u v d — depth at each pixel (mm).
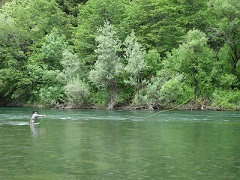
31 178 14844
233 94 54156
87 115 45031
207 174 15359
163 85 52781
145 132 28375
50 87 61406
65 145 22453
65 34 71812
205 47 55750
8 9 80625
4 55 65938
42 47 65688
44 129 30625
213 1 56500
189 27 63469
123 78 58906
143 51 59531
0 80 64875
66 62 61031
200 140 24172
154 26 61281
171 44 62156
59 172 15789
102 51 57406
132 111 52094
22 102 68375
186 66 55625
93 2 66500
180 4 62500
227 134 27094
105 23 59312
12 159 18344
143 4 62844
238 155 19172
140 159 18266
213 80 56750
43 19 71750
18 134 27578
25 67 66875
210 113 46969
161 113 47406
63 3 80562
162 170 16078
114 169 16297
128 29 64125
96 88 61938
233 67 57562
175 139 24719
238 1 54531
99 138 25312
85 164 17219
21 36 68188
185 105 54281
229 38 56531
